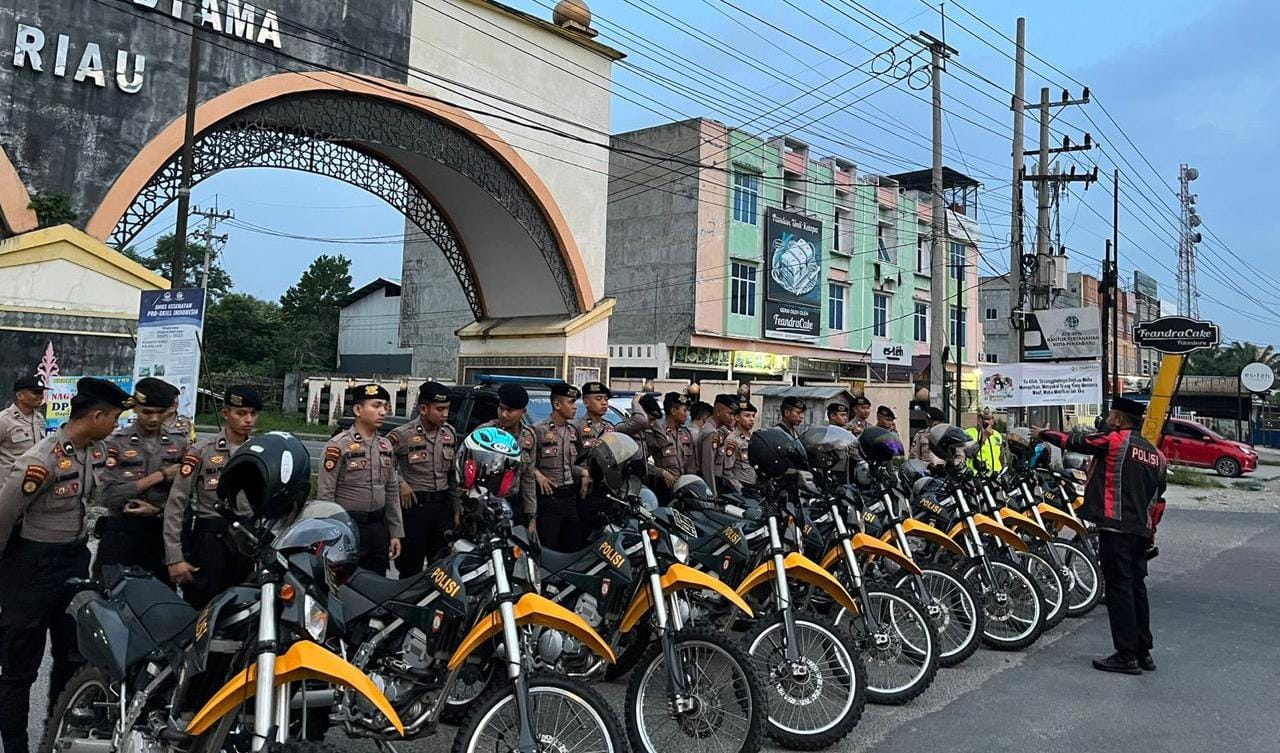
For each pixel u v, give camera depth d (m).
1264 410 50.31
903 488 6.25
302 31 12.84
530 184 15.80
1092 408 35.88
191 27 11.70
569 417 6.57
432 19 14.37
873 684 5.04
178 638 3.21
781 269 28.62
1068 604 6.97
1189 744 4.41
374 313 42.94
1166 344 10.04
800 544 4.89
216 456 4.50
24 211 10.17
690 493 5.00
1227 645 6.34
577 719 3.44
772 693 4.43
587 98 16.97
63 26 10.71
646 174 27.61
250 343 44.94
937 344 17.25
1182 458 24.11
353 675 2.90
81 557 3.91
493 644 3.73
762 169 28.36
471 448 3.65
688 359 26.41
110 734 3.37
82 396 3.84
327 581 3.03
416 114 14.27
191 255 43.44
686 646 4.02
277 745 2.64
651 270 27.42
